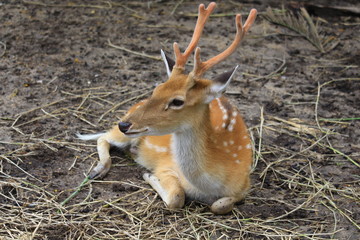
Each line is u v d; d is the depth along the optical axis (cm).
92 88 1345
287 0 1911
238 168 932
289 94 1370
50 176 1008
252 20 909
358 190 1018
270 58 1564
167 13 1814
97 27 1684
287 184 1033
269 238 882
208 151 898
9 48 1520
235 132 954
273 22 1767
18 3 1816
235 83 1416
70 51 1529
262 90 1388
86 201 945
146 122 843
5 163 1036
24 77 1373
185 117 857
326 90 1403
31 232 859
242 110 1285
